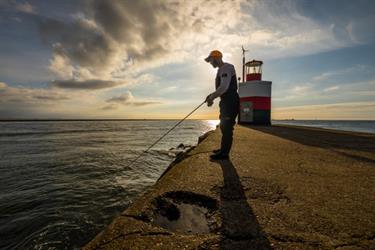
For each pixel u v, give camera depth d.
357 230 1.85
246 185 2.98
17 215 7.19
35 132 55.41
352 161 4.57
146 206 2.26
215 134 10.28
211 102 4.44
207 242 1.67
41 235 6.02
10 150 21.66
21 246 5.55
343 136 10.27
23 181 10.95
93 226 6.60
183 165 4.07
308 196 2.64
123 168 14.34
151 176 12.78
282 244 1.65
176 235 1.76
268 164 4.20
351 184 3.11
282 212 2.20
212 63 4.58
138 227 1.85
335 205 2.38
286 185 3.03
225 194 2.66
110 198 8.89
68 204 8.15
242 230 1.85
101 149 23.70
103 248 1.56
